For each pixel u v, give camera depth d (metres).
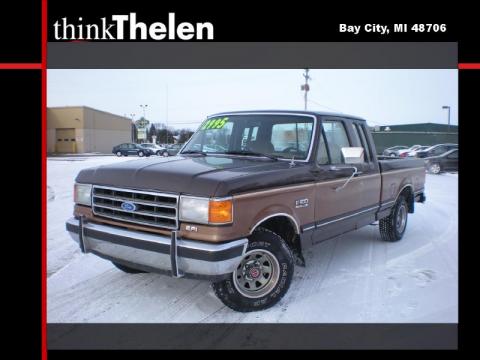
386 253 5.70
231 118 5.02
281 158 4.44
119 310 3.75
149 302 3.92
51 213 7.83
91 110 49.06
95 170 4.09
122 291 4.16
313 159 4.34
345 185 4.79
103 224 3.91
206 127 5.21
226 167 3.88
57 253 5.34
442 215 8.65
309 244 4.30
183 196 3.38
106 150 52.06
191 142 5.20
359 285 4.42
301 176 4.10
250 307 3.71
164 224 3.50
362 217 5.31
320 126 4.53
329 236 4.65
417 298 4.08
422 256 5.55
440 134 49.56
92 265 4.89
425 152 19.62
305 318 3.64
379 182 5.65
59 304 3.83
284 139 4.57
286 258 3.82
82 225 3.93
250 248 3.62
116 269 4.77
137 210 3.63
